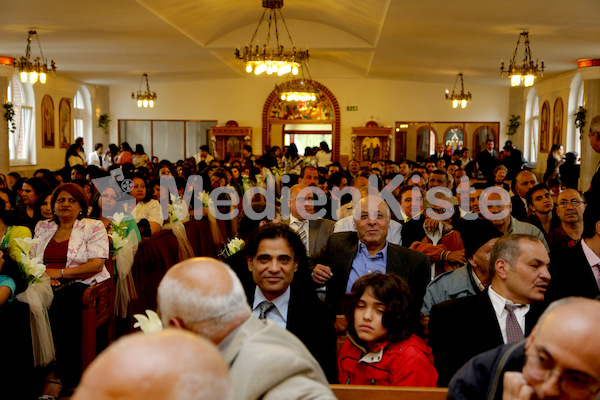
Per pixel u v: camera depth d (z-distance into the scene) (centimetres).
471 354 309
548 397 159
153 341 121
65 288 479
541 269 299
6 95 1564
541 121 1981
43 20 1176
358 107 2347
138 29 1291
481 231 363
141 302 629
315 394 179
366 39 1535
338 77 2323
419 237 532
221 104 2394
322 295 441
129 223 625
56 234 520
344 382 306
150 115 2411
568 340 155
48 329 449
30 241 435
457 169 1250
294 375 184
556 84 1803
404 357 281
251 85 2383
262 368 180
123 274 566
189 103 2402
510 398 167
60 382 468
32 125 1888
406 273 411
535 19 1048
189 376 117
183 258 774
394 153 2339
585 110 1451
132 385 113
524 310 306
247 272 351
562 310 163
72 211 516
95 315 484
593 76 1441
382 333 287
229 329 192
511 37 1223
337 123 2355
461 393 199
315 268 403
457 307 319
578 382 156
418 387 261
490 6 977
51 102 2014
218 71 2120
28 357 434
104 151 2381
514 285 302
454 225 516
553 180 897
